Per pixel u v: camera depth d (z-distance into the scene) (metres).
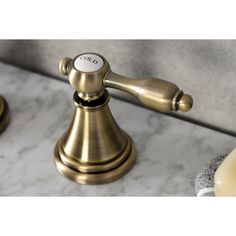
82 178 0.57
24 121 0.65
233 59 0.55
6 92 0.69
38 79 0.70
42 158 0.61
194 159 0.59
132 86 0.50
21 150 0.62
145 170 0.59
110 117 0.56
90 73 0.50
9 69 0.72
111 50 0.63
